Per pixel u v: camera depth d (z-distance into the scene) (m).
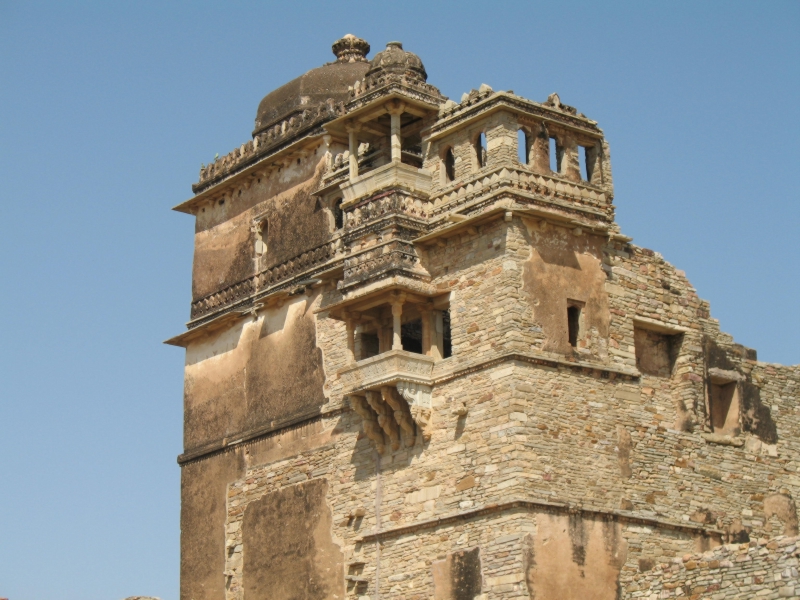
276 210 43.53
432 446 36.56
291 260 42.53
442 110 38.44
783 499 39.94
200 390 44.78
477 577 34.53
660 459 37.44
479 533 34.78
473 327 36.25
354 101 39.47
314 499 39.78
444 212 37.75
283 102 45.12
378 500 37.72
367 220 38.38
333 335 40.50
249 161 44.66
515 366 35.09
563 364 35.91
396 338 37.00
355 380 37.69
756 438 40.09
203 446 44.03
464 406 35.94
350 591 37.91
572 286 36.81
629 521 36.03
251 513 41.78
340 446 39.41
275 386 42.06
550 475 34.84
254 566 41.22
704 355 39.62
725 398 40.25
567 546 34.59
